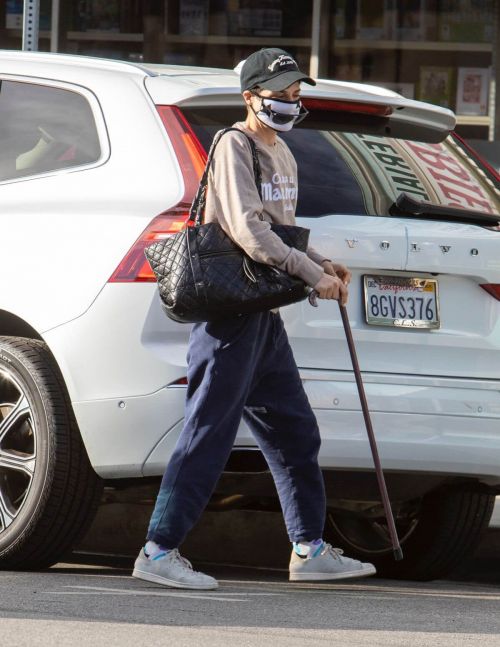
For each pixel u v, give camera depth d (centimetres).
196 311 1515
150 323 1630
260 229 1509
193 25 3975
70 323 1669
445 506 1991
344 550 2095
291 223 1591
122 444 1642
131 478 1717
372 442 1622
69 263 1689
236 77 1891
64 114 1811
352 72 3944
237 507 1891
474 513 1995
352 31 3938
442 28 3916
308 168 1745
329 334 1680
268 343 1589
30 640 1212
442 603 1581
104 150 1744
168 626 1310
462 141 1994
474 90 3916
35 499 1698
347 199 1733
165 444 1627
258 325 1559
